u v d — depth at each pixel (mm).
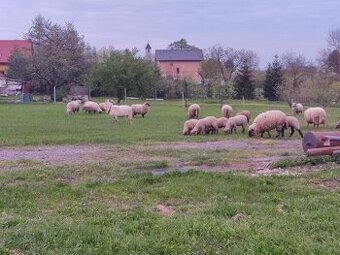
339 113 48938
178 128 29578
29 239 6926
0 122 33188
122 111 35156
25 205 9625
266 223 7910
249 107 62219
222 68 108000
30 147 19781
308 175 12648
